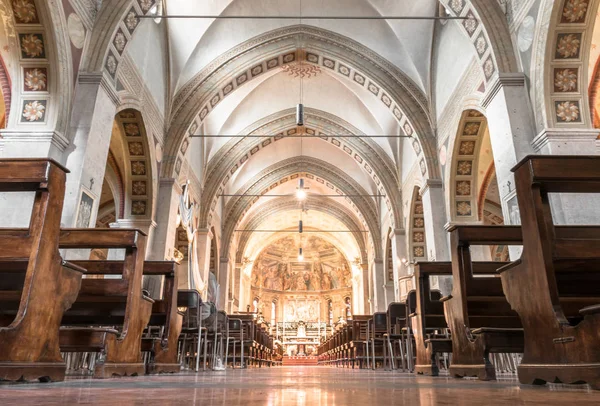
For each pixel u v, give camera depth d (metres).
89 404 1.96
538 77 8.25
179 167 14.47
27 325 3.24
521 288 3.48
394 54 14.73
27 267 3.59
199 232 18.53
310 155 24.03
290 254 40.59
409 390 3.00
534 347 3.31
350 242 34.19
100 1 9.38
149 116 12.49
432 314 6.98
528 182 3.30
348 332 15.99
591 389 2.91
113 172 14.91
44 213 3.37
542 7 8.03
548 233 3.19
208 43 14.59
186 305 7.98
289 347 37.88
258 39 14.97
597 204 7.42
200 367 9.93
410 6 13.42
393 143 19.12
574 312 4.09
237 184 24.12
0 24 7.70
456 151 12.77
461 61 11.98
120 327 7.28
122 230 5.29
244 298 33.41
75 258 7.74
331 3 14.23
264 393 2.71
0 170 3.33
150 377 4.95
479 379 4.46
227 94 15.47
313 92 18.98
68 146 8.25
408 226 17.84
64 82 8.20
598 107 11.26
